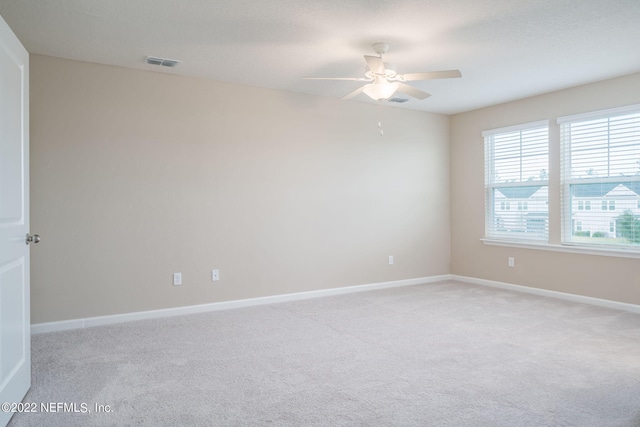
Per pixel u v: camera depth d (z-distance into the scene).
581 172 4.55
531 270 5.05
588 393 2.38
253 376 2.63
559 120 4.68
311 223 4.89
